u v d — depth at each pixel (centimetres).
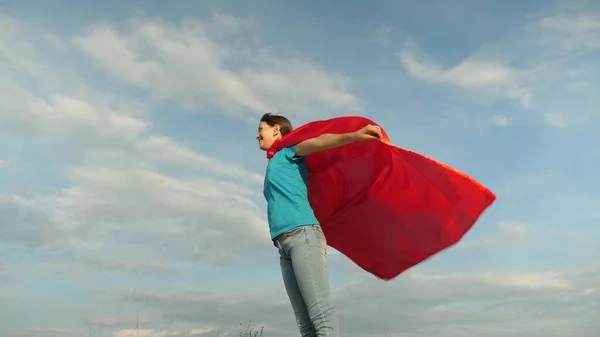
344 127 392
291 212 360
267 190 377
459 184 427
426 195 442
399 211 451
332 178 442
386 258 459
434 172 429
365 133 349
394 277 460
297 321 374
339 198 450
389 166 439
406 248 453
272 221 367
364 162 439
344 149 430
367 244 461
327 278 353
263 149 413
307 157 427
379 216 455
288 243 356
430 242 446
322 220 457
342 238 465
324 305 344
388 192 448
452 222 440
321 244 360
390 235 455
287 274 372
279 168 375
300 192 371
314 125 387
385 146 423
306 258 350
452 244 439
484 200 425
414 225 449
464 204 434
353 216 458
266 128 414
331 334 338
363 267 468
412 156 422
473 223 433
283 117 420
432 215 444
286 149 384
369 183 446
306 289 347
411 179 440
